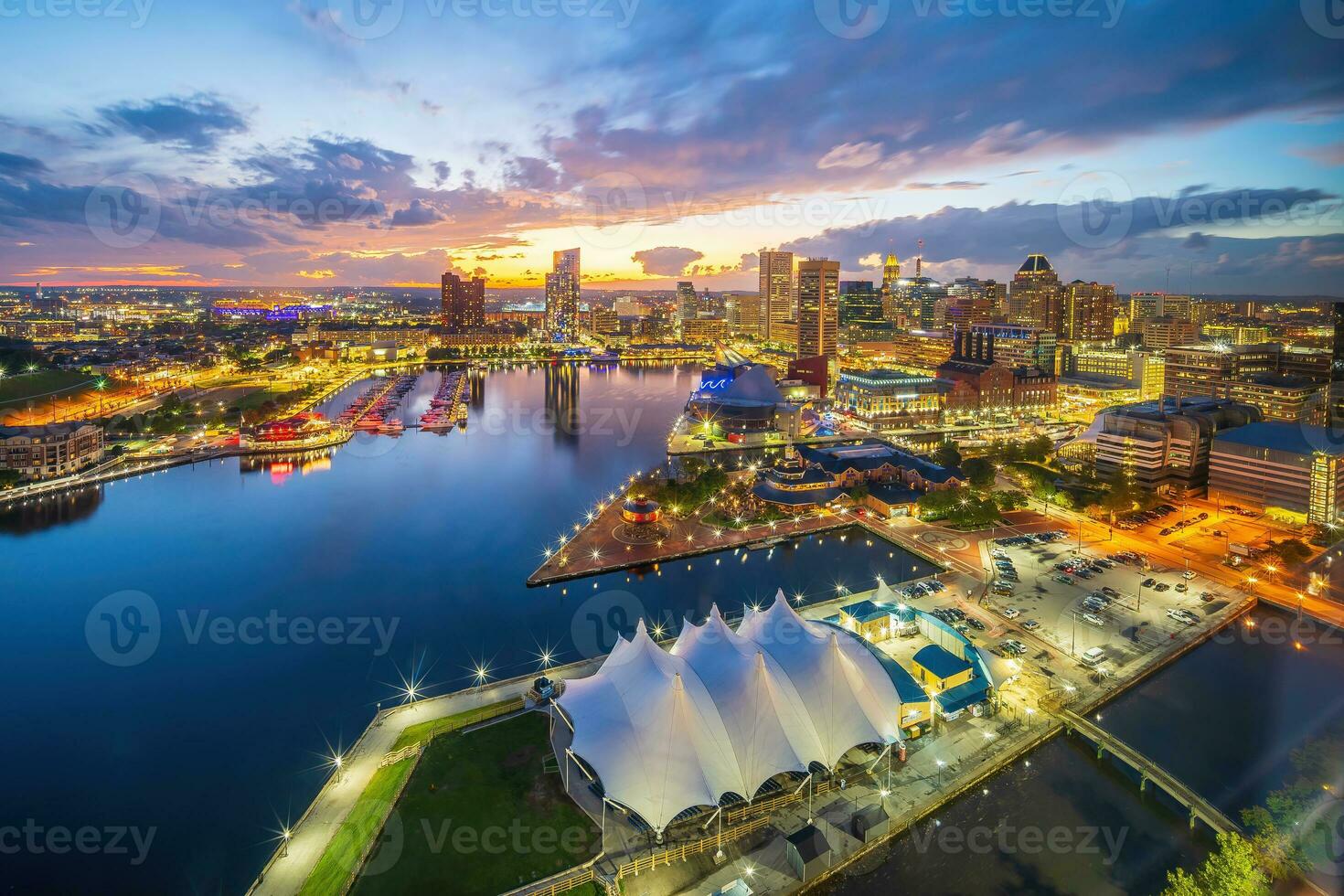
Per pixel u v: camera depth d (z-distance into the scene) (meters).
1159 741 113.31
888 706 109.12
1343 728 116.06
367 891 81.62
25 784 107.94
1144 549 195.75
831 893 85.25
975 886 86.62
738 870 86.69
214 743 117.75
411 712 118.38
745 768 96.25
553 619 162.38
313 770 111.00
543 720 115.25
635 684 102.94
